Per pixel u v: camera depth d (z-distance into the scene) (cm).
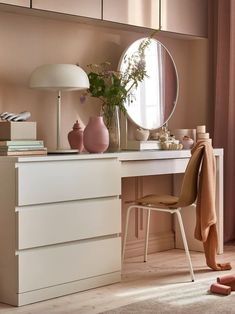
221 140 547
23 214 360
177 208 425
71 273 387
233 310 349
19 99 429
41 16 439
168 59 526
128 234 503
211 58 554
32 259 366
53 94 449
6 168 363
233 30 536
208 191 423
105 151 446
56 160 377
